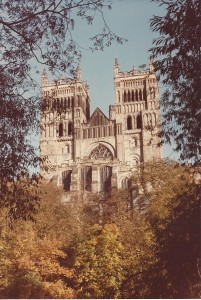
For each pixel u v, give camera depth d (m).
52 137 136.25
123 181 122.56
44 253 44.56
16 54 21.41
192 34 18.41
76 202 90.62
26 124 21.36
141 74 138.88
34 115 21.81
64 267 45.81
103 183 124.69
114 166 123.62
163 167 59.91
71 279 44.97
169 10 18.78
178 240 22.36
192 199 22.42
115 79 140.25
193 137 19.88
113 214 76.94
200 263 21.78
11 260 43.44
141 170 63.56
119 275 40.69
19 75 21.50
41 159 22.22
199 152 19.86
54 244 46.28
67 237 55.94
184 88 19.83
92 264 43.00
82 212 85.81
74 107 139.00
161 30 18.81
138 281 24.66
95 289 41.22
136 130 132.50
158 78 19.83
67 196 100.00
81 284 42.62
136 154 130.75
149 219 42.34
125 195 88.12
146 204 60.06
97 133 135.62
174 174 50.53
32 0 20.86
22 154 21.08
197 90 19.03
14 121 20.95
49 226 59.16
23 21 20.89
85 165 126.75
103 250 43.88
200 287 21.98
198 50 18.58
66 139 136.38
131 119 135.62
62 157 135.00
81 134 136.25
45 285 40.09
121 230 52.12
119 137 132.88
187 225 21.98
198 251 21.72
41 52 21.98
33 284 39.44
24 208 22.03
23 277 39.81
